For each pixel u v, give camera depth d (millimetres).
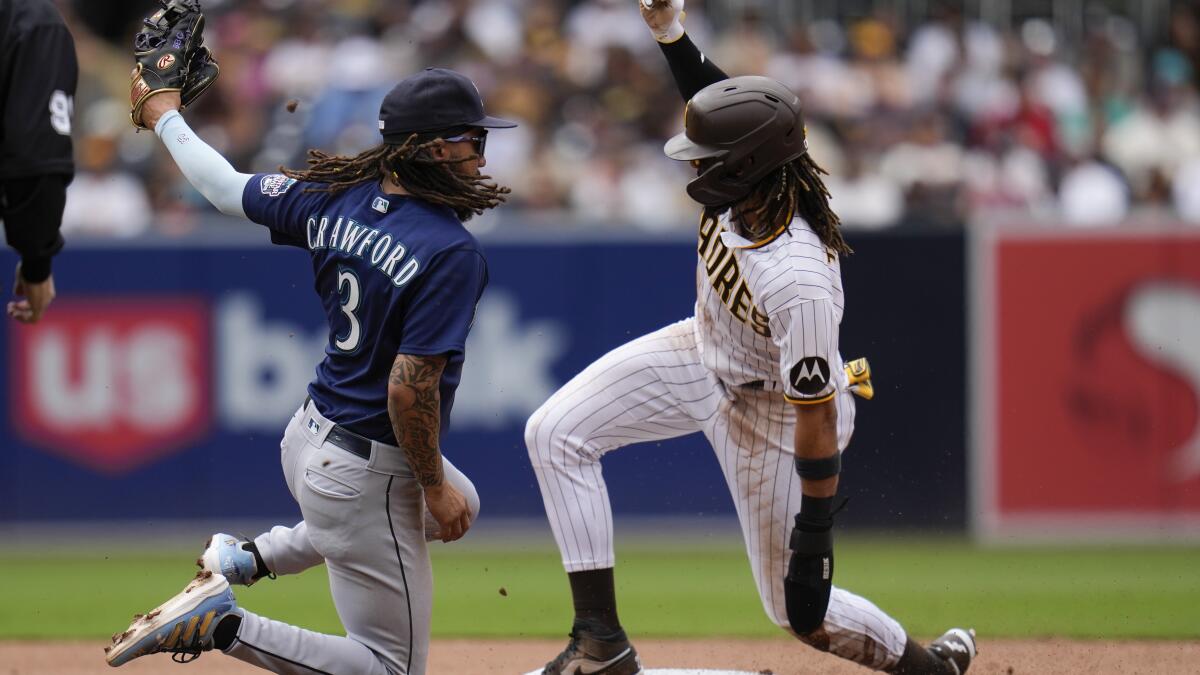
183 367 33625
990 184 42906
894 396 32969
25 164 13773
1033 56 46531
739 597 27281
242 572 16328
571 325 33688
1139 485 33062
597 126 43656
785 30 48031
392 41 46500
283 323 33562
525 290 33688
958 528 32938
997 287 33031
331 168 14742
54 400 33562
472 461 33625
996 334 33062
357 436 14391
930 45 46875
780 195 14867
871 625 16703
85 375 33562
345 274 14430
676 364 16984
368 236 14281
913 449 33031
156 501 33625
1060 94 45906
